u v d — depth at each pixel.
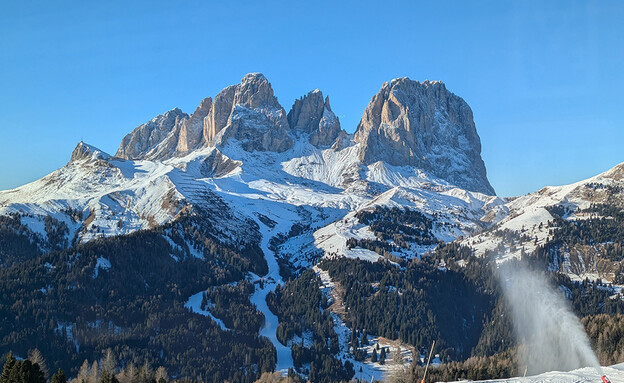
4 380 183.38
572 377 166.25
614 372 171.00
